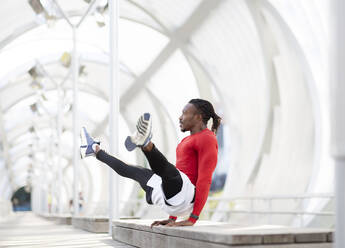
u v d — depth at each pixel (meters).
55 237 7.00
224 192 14.04
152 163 3.16
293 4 9.97
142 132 2.87
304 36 9.91
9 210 42.41
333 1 1.49
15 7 13.38
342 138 1.43
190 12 13.93
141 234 4.43
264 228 3.07
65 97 24.17
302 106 11.34
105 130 28.55
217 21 13.83
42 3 12.09
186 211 3.57
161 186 3.40
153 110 21.02
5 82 19.59
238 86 14.51
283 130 11.70
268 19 11.26
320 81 9.67
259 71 13.68
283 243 2.54
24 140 36.75
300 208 9.46
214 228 3.12
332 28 1.49
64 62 15.58
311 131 11.05
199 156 3.54
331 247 2.63
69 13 15.16
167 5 14.18
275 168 11.76
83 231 8.91
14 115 27.81
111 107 7.23
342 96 1.43
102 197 33.50
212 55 14.98
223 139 31.73
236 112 14.66
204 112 3.71
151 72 19.00
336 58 1.46
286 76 11.73
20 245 5.45
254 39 13.27
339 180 1.49
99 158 3.73
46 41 17.56
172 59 17.67
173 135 19.98
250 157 14.12
